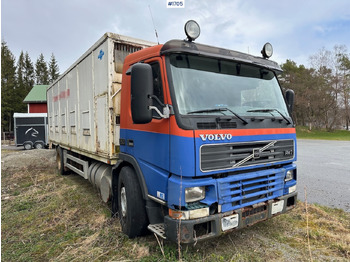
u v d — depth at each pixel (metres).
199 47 3.21
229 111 3.17
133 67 2.92
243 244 3.56
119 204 4.16
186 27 3.17
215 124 2.96
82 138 6.08
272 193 3.43
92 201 5.57
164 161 3.03
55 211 5.15
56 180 7.80
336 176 7.79
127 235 3.78
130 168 3.92
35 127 20.50
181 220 2.75
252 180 3.18
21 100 50.19
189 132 2.79
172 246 3.47
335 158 11.73
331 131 37.59
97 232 4.08
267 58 3.99
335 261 3.14
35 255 3.55
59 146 8.66
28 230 4.38
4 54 53.69
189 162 2.76
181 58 3.15
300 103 38.66
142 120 2.87
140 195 3.64
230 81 3.43
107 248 3.58
